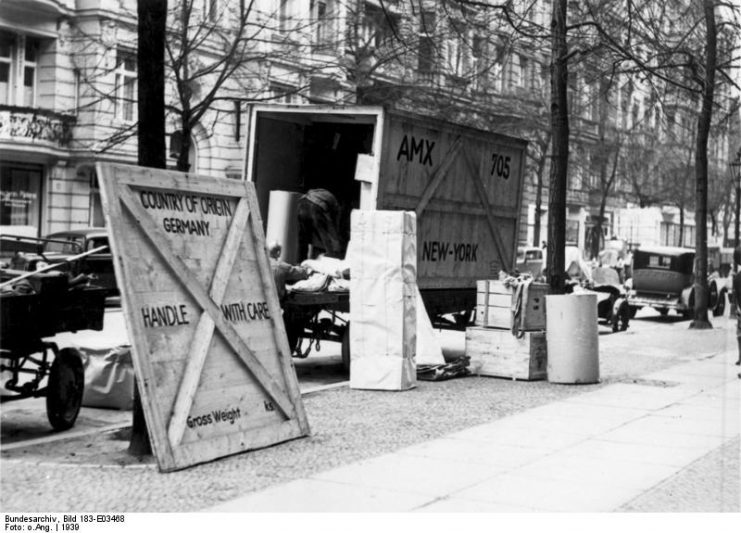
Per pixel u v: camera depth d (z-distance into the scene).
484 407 10.66
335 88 23.02
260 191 15.12
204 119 30.89
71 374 9.14
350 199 15.75
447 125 15.04
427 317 13.67
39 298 8.77
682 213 49.62
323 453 7.94
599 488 6.97
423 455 7.96
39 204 29.20
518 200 17.77
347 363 13.95
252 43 24.84
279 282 12.53
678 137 41.56
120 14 28.91
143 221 7.25
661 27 16.33
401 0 15.64
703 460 8.04
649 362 16.28
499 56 15.80
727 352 18.34
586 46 15.54
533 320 13.33
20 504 6.13
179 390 7.33
